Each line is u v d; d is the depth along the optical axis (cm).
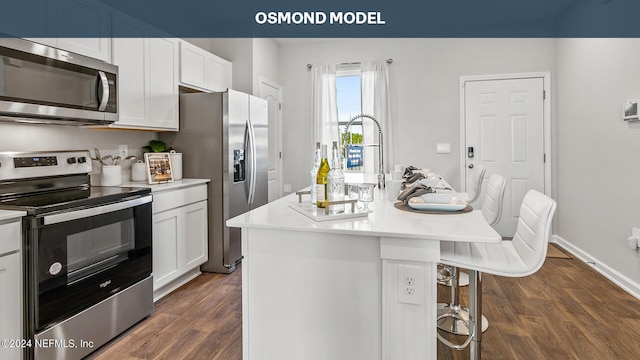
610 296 275
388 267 145
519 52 439
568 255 381
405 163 471
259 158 385
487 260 158
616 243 303
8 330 164
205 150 335
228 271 336
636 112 268
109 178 272
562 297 274
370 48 478
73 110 217
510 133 444
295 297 158
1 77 180
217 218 336
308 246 156
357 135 487
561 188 418
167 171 306
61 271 182
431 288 141
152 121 296
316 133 489
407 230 143
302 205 193
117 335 218
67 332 185
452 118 458
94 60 231
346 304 153
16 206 174
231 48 432
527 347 206
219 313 252
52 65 205
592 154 343
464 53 453
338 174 185
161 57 306
